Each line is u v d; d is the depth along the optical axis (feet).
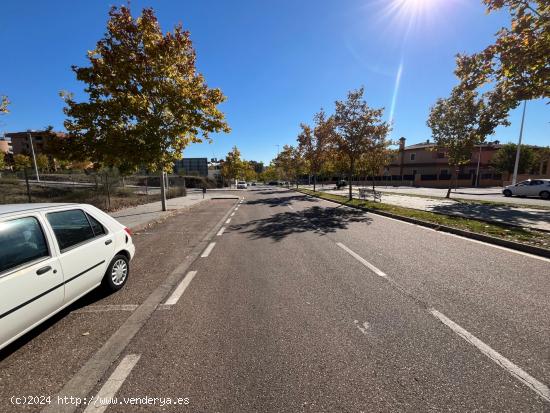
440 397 7.35
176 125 40.16
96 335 10.58
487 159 160.15
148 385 7.97
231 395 7.55
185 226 35.27
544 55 19.60
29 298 9.46
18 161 160.45
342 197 78.48
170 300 13.61
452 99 63.26
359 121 64.23
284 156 174.91
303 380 8.07
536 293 13.56
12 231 9.59
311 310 12.32
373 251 21.90
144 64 37.40
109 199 52.06
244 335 10.44
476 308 12.17
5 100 27.73
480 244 23.54
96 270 13.15
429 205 53.06
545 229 26.76
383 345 9.66
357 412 6.92
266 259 20.34
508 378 7.98
